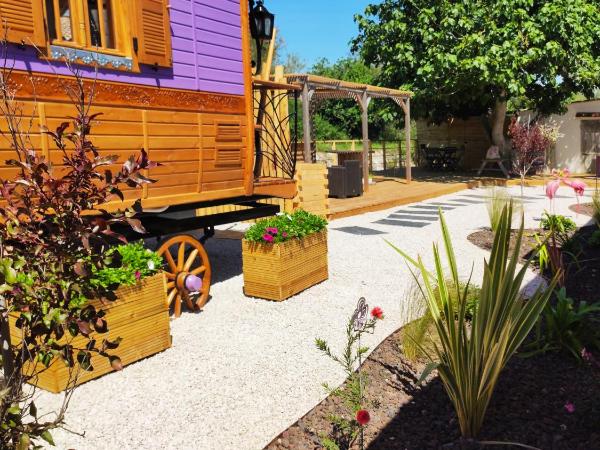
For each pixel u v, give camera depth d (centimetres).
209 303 545
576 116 1869
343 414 316
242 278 638
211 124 544
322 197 977
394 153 2639
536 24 1525
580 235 794
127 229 503
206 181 543
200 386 361
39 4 378
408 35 1677
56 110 397
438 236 859
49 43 388
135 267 401
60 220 189
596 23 1639
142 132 470
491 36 1506
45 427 188
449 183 1596
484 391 278
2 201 330
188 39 515
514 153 1900
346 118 3659
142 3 457
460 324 273
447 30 1556
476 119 2108
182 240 510
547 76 1579
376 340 429
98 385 366
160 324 418
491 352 268
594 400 313
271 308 521
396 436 288
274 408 329
